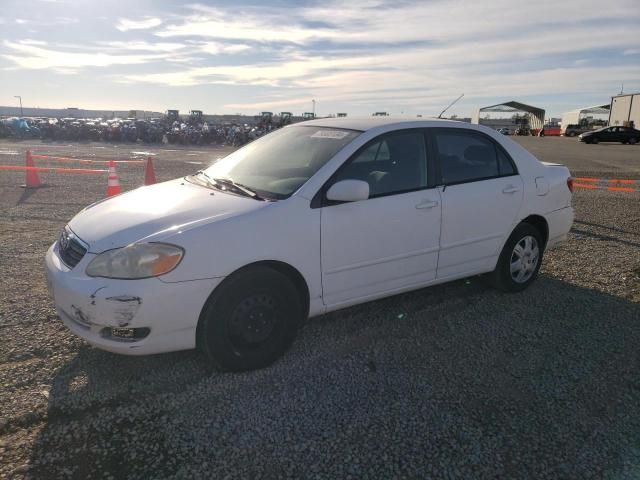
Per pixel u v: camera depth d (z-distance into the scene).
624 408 3.01
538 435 2.75
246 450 2.59
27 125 32.41
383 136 3.85
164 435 2.69
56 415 2.83
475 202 4.21
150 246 2.95
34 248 5.85
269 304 3.31
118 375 3.23
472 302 4.52
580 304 4.51
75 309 3.00
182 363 3.39
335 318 4.14
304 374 3.30
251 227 3.17
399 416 2.89
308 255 3.38
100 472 2.42
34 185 10.60
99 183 11.27
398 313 4.26
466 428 2.79
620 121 52.47
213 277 3.05
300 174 3.61
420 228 3.90
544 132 58.78
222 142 31.31
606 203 9.70
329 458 2.55
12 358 3.38
